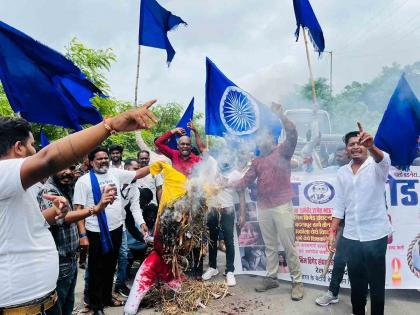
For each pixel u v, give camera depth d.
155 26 4.10
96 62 6.60
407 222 3.79
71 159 1.17
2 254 1.46
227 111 3.93
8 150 1.54
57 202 1.80
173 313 3.58
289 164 3.90
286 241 3.85
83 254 3.33
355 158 3.00
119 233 3.61
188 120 5.22
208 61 3.94
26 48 2.67
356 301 3.09
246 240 4.46
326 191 4.08
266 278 4.12
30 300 1.53
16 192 1.30
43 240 1.62
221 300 3.86
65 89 2.83
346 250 3.10
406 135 3.14
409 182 3.79
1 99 5.50
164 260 3.52
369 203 2.91
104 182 3.51
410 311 3.44
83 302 4.02
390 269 3.79
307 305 3.67
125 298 4.01
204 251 3.71
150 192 4.77
